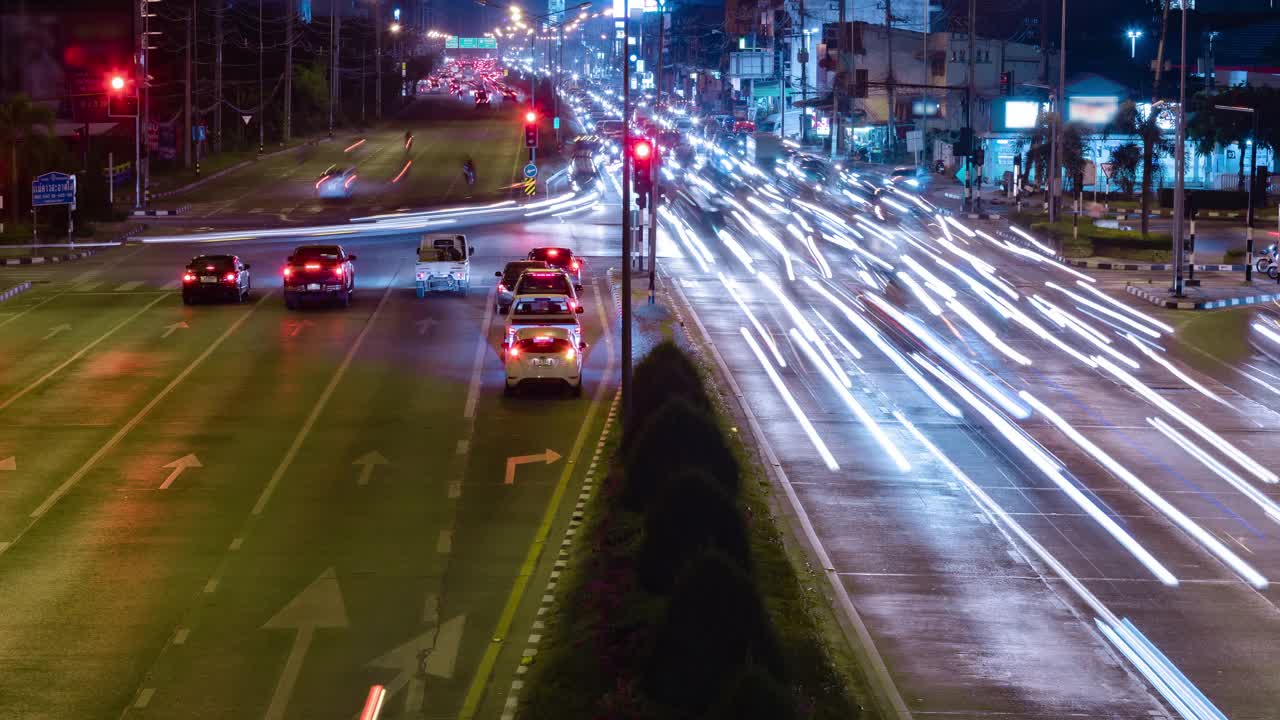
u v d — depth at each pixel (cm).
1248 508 2759
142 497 2719
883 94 14788
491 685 1786
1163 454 3234
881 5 16512
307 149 13188
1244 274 6938
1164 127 10612
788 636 1866
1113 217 9438
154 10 12631
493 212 8881
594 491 2744
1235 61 13162
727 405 3697
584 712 1622
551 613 2036
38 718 1681
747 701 1406
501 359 4231
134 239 7444
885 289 6238
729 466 2481
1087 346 4834
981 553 2428
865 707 1712
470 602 2109
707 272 6625
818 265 7038
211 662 1870
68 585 2191
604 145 14662
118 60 10519
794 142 16850
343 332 4672
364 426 3347
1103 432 3478
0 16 10444
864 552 2419
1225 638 2016
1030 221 9100
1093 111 11006
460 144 13462
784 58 18600
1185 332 5162
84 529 2503
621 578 2117
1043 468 3075
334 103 15675
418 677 1816
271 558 2334
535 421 3406
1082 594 2212
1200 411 3772
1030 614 2111
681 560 2008
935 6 16525
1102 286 6494
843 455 3159
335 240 7350
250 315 5016
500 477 2875
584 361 4250
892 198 11019
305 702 1738
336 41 16300
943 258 7494
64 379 3891
